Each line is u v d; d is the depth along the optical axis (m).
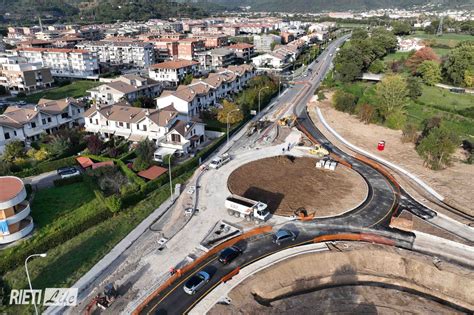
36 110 76.44
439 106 101.06
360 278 41.84
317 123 91.75
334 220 50.09
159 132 72.38
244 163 67.44
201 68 157.50
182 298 36.69
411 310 37.34
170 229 47.69
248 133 83.06
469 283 39.78
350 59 129.25
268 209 52.47
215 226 48.31
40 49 150.25
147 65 168.25
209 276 38.84
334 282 41.31
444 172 65.25
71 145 71.69
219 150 73.75
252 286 38.59
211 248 43.75
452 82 125.88
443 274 40.88
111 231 47.38
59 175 62.72
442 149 64.69
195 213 51.16
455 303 39.41
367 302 38.22
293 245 44.69
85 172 60.84
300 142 78.31
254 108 99.88
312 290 40.25
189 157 69.31
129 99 101.00
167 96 86.38
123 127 75.75
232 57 163.62
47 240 43.66
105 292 35.81
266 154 71.75
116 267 40.97
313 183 60.25
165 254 43.03
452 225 49.44
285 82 133.75
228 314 34.91
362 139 81.06
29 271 40.09
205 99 95.44
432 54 135.50
